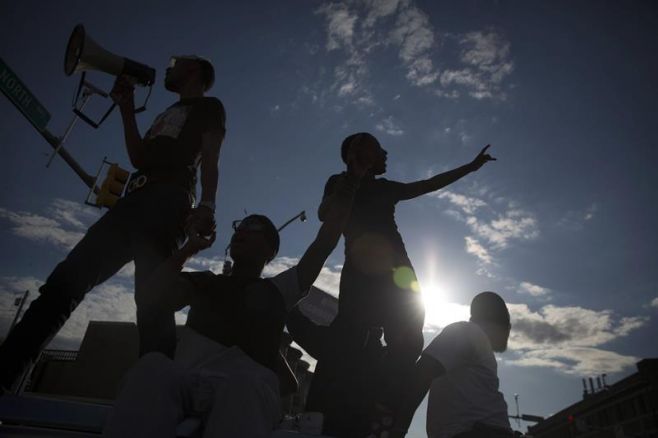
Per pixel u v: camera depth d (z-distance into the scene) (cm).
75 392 1442
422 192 317
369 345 267
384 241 279
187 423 154
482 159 336
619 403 5222
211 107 251
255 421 151
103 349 1512
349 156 228
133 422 139
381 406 222
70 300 188
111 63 249
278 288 206
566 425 6500
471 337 270
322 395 241
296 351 876
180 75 273
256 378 160
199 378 161
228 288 200
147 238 207
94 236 204
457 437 254
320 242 216
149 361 153
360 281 271
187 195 228
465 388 263
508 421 264
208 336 189
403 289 268
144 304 191
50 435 140
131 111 253
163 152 229
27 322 175
